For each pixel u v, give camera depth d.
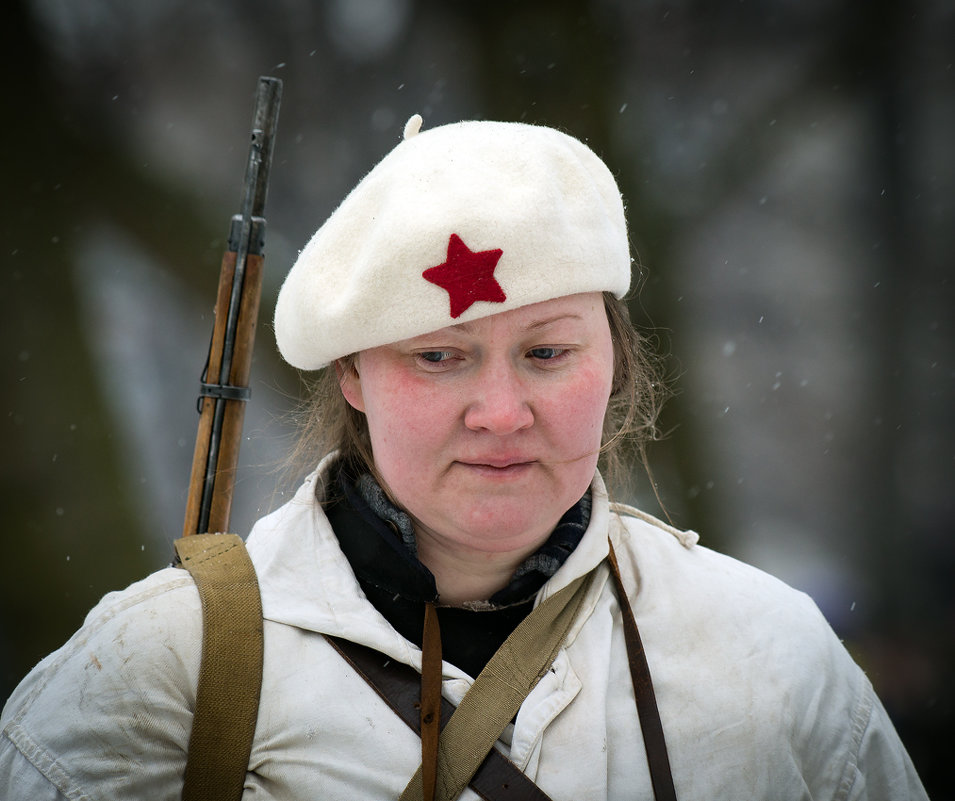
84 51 15.91
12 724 3.92
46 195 13.96
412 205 3.69
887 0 17.09
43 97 14.29
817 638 4.50
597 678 4.02
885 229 18.78
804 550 17.98
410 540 4.05
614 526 4.58
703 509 13.76
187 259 14.17
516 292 3.62
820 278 19.33
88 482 13.18
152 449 15.67
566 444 3.81
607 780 3.92
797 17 17.17
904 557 17.73
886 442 18.62
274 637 3.92
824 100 17.17
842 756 4.34
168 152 15.94
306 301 3.96
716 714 4.13
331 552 4.14
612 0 15.48
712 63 17.03
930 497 18.36
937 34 17.17
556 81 14.77
